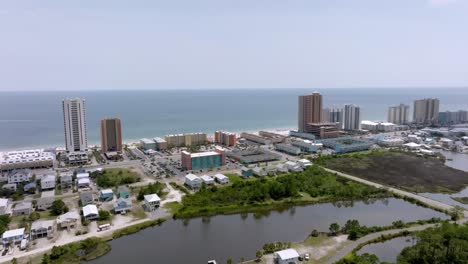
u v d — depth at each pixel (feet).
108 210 442.91
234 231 390.21
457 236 330.75
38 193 513.04
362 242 350.84
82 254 333.83
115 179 568.82
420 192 515.91
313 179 555.28
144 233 385.50
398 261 306.96
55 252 327.47
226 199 478.59
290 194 499.92
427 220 402.11
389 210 449.89
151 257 329.52
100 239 361.51
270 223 412.98
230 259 308.60
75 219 394.11
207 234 382.42
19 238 355.97
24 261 319.27
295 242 357.00
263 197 483.10
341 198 490.90
